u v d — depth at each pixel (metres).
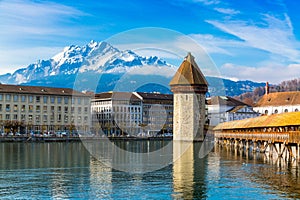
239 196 39.72
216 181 47.09
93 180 47.97
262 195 39.97
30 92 168.62
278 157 71.31
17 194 40.88
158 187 43.78
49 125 171.75
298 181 46.81
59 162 67.06
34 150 97.88
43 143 134.00
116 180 47.88
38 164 64.00
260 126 84.44
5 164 64.31
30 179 48.91
